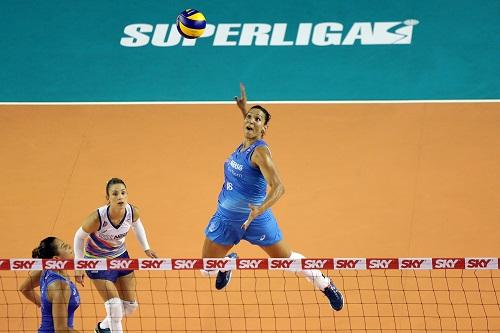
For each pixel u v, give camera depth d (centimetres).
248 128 3991
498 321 4194
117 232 3938
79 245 3931
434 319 4219
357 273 4609
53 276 3516
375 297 4406
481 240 4953
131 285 4016
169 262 3647
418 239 4988
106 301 3847
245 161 3962
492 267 3594
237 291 4497
